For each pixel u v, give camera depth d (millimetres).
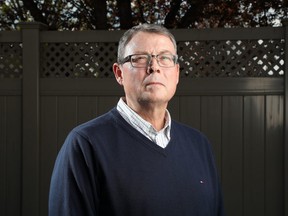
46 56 4734
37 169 4602
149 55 1558
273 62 4488
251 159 4461
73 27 7152
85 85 4609
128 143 1537
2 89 4668
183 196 1553
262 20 6820
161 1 7156
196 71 4559
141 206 1477
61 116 4621
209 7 6855
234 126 4477
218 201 1808
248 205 4461
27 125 4609
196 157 1688
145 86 1561
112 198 1465
